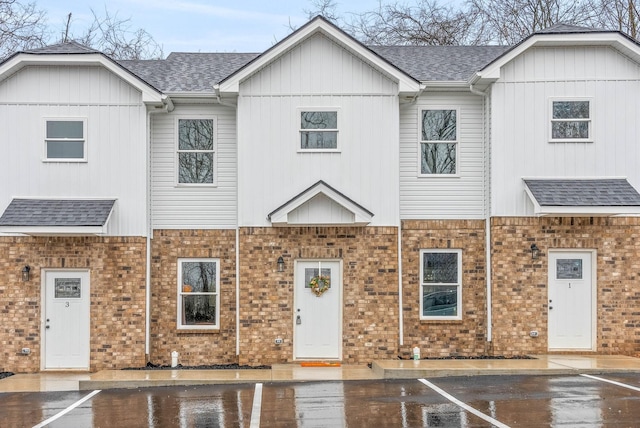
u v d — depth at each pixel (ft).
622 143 54.24
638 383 42.06
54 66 54.95
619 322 53.36
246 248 54.24
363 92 55.06
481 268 56.18
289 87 55.06
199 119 57.57
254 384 45.24
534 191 52.37
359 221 53.16
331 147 54.95
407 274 56.13
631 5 94.38
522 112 54.49
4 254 53.88
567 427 31.19
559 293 54.03
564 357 51.70
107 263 54.13
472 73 58.44
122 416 35.73
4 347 53.67
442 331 55.77
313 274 54.54
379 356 53.52
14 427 33.81
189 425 33.35
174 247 56.59
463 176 56.85
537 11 106.11
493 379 44.47
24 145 54.54
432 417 33.65
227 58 65.77
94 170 54.75
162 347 55.98
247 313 53.78
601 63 54.65
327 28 54.08
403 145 56.95
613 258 53.62
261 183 54.65
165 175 57.00
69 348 54.08
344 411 35.68
